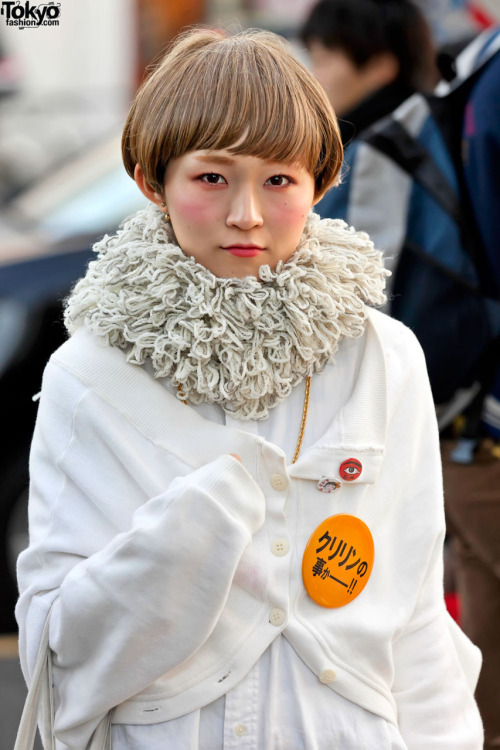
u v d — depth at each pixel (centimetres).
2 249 771
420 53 561
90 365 280
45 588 278
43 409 288
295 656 276
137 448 277
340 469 280
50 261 762
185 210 265
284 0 1741
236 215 261
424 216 493
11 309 745
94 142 943
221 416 285
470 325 488
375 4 552
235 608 275
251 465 276
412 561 293
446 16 912
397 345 302
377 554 288
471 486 496
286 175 264
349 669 276
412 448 296
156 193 282
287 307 273
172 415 278
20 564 289
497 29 517
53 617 273
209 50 269
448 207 490
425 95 509
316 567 276
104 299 276
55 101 1538
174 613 260
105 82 1669
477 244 493
